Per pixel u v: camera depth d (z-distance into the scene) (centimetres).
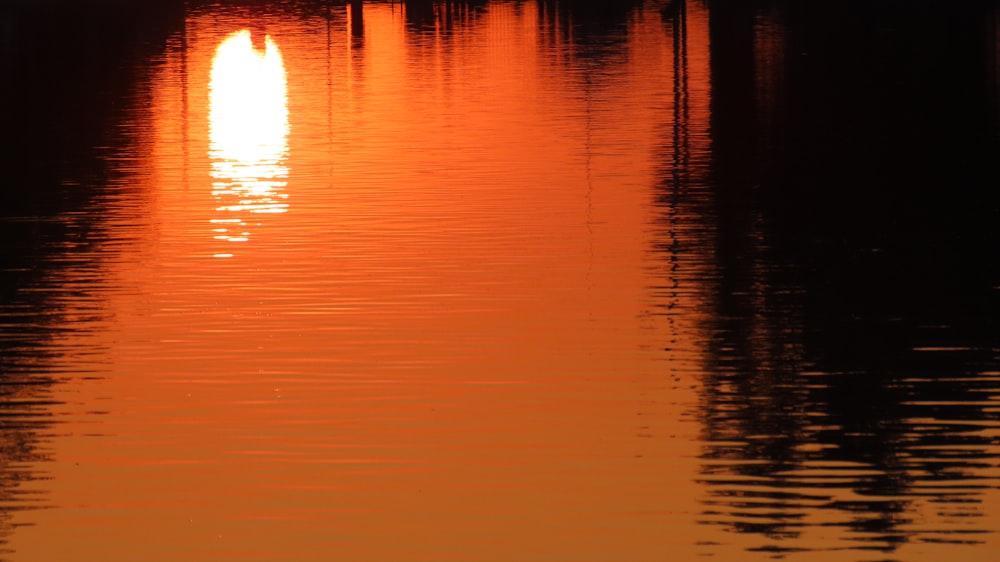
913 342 3566
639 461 2845
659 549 2483
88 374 3406
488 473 2800
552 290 4138
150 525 2591
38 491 2727
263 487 2742
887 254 4488
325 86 9606
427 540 2527
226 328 3784
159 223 5138
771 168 6050
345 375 3388
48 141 7188
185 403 3200
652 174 5978
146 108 8525
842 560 2431
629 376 3356
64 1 18438
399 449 2923
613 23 14900
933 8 15975
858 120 7400
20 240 4872
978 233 4738
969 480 2727
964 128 7012
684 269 4359
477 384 3316
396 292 4138
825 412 3097
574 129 7312
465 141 6988
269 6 18662
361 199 5547
